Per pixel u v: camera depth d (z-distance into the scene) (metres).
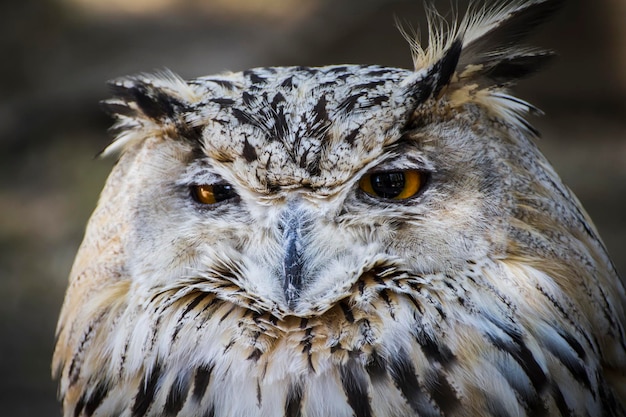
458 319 1.89
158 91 1.91
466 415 1.88
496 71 1.91
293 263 1.90
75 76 4.51
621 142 3.99
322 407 1.88
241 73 1.93
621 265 2.97
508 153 1.90
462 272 1.89
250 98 1.90
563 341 1.90
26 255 3.27
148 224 1.91
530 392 1.89
